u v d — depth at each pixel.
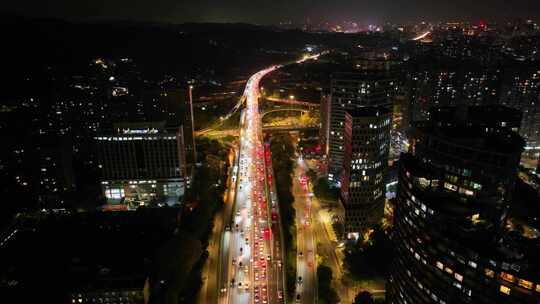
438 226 123.19
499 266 103.44
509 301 103.75
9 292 194.25
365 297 182.38
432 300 127.12
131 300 187.00
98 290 185.50
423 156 147.25
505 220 133.50
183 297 199.38
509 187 129.88
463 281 114.19
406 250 142.88
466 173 133.12
